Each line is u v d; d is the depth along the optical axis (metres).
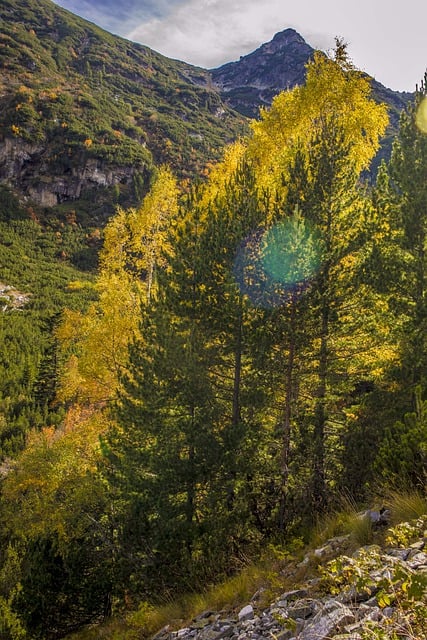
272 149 14.66
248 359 10.98
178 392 10.93
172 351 10.91
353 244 10.30
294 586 5.24
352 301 10.57
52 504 14.52
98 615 12.18
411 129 11.41
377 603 3.52
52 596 11.77
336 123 10.88
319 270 9.94
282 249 9.61
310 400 10.98
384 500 6.43
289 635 3.98
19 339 70.12
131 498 11.05
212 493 9.95
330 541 6.17
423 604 2.83
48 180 175.25
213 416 10.61
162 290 12.01
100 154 181.75
